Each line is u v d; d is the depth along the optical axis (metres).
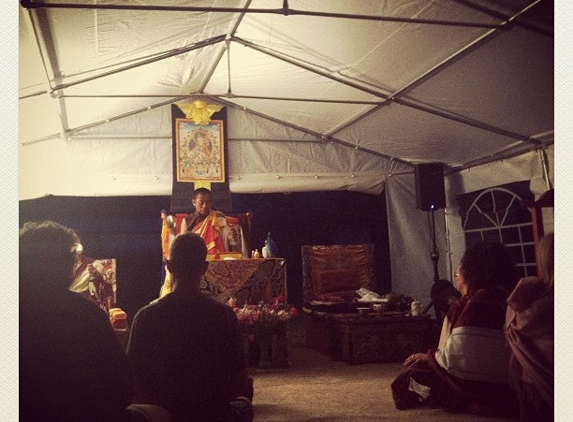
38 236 1.84
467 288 3.87
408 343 6.04
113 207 8.63
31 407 1.76
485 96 5.77
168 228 6.96
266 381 5.12
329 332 6.39
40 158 7.06
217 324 2.15
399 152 8.02
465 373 3.63
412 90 5.87
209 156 7.66
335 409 3.92
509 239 7.24
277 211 9.25
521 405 2.81
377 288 9.30
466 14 4.35
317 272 7.55
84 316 1.85
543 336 2.69
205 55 5.92
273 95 6.89
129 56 5.22
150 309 2.15
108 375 1.85
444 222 8.42
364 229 9.42
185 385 2.10
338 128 7.54
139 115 7.51
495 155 7.29
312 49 5.33
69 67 5.04
